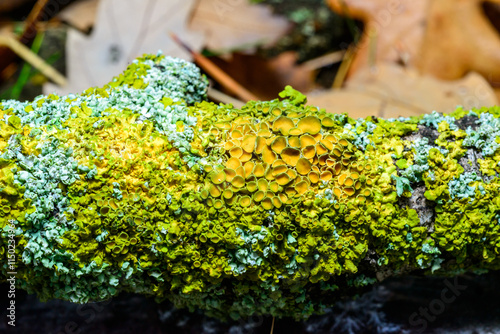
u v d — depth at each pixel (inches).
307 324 8.7
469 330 8.7
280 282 8.0
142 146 7.8
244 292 8.1
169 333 8.8
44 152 7.7
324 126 7.9
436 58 10.2
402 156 8.0
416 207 8.0
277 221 7.7
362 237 7.9
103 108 8.0
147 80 8.3
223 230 7.8
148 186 7.8
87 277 8.0
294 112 7.9
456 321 8.8
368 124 8.1
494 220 8.0
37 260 7.8
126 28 10.1
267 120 7.9
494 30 10.2
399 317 8.8
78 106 8.0
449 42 10.2
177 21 10.2
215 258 7.9
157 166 7.8
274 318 8.7
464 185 7.9
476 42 10.2
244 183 7.8
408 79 10.0
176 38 10.0
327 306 8.4
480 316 8.8
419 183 8.0
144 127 7.9
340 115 8.0
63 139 7.8
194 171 7.8
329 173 7.8
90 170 7.7
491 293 8.9
